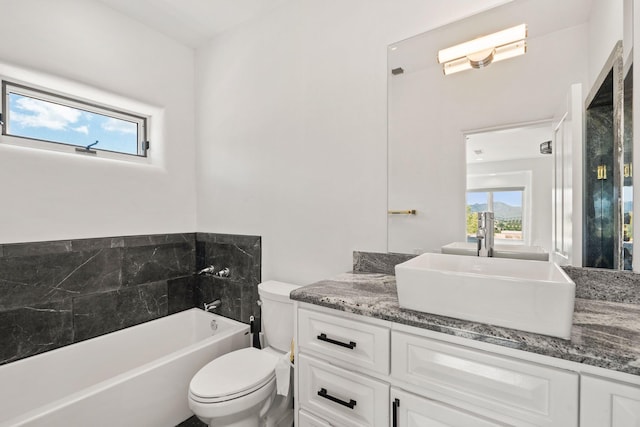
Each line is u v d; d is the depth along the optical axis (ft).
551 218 3.88
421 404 3.00
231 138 7.29
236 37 7.15
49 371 5.47
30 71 5.44
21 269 5.35
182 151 7.88
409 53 4.87
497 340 2.60
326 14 5.69
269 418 5.11
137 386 4.91
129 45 6.81
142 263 7.02
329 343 3.68
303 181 6.01
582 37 3.72
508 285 2.68
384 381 3.27
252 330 6.48
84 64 6.10
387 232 5.07
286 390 4.60
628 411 2.16
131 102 6.92
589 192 3.66
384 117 5.08
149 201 7.21
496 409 2.65
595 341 2.45
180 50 7.83
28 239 5.44
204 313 7.64
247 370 4.95
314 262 5.88
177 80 7.76
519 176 4.10
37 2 5.50
